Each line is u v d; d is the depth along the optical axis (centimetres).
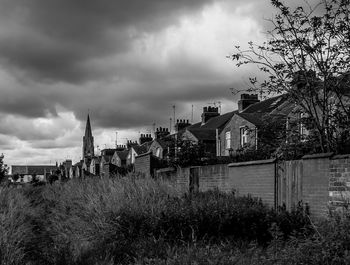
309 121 1173
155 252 801
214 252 734
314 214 941
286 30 1170
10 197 1406
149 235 886
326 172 912
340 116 1112
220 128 3650
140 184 1155
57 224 1302
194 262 684
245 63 1272
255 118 3073
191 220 909
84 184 1856
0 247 834
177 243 854
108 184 1357
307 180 973
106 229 922
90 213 1041
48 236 1202
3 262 819
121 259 820
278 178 1082
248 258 698
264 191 1130
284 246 768
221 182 1393
